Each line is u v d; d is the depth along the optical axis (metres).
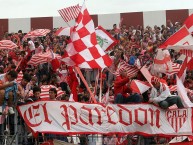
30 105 17.89
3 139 18.08
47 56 26.39
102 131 18.22
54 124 17.97
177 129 18.44
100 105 18.28
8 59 29.91
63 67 26.70
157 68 21.23
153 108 18.42
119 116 18.33
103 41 22.64
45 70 27.14
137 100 19.70
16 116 17.88
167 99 18.50
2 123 17.95
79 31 19.47
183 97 19.72
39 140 18.92
